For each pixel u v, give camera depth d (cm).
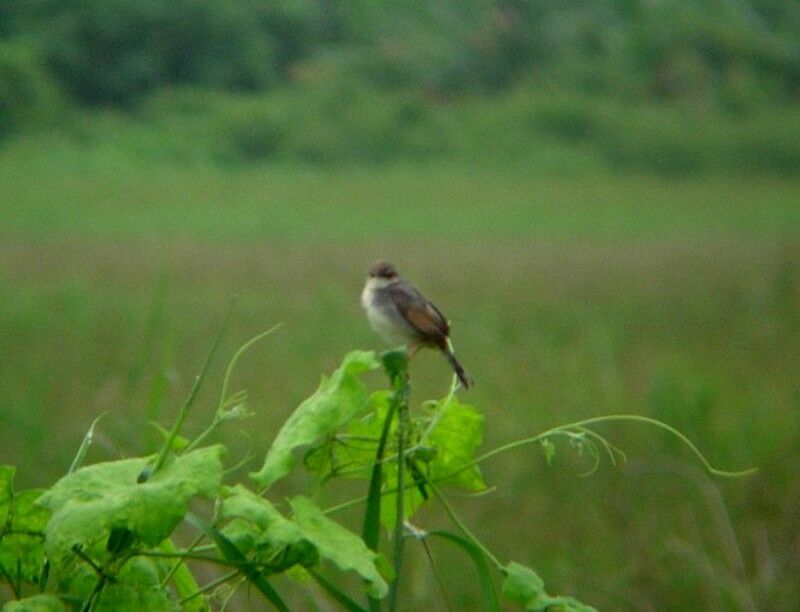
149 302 1983
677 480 909
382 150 5372
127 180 4647
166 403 1130
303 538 285
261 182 4781
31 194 4250
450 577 747
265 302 2006
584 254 2912
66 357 1455
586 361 1425
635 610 725
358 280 2350
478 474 343
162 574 336
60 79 5428
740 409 1109
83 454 322
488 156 5400
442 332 667
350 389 304
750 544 802
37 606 290
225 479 850
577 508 873
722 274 2452
